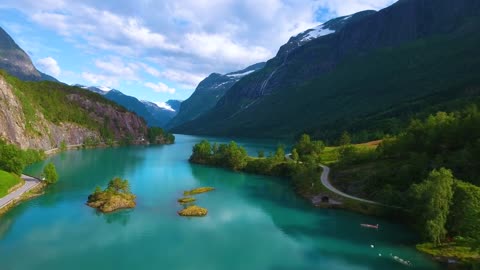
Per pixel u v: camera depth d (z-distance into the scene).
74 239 91.94
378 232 98.88
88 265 78.25
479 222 84.31
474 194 87.19
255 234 97.94
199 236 96.12
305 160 183.88
